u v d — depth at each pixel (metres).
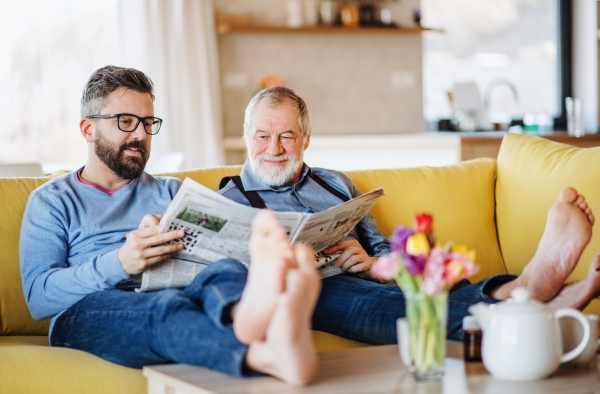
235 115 4.90
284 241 0.98
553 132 4.48
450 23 5.15
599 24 5.01
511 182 2.04
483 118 4.67
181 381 1.06
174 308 1.22
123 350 1.31
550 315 1.00
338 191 1.86
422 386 0.97
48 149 3.88
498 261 2.02
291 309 0.95
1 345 1.45
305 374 0.98
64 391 1.28
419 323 0.97
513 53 5.22
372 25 4.87
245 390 0.99
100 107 1.60
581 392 0.95
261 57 4.90
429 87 5.18
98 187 1.64
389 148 4.72
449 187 2.04
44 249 1.51
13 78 3.76
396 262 0.95
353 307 1.49
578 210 1.25
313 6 4.89
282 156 1.76
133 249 1.35
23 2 3.77
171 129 4.32
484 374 1.03
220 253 1.42
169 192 1.72
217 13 4.77
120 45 4.07
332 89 5.02
